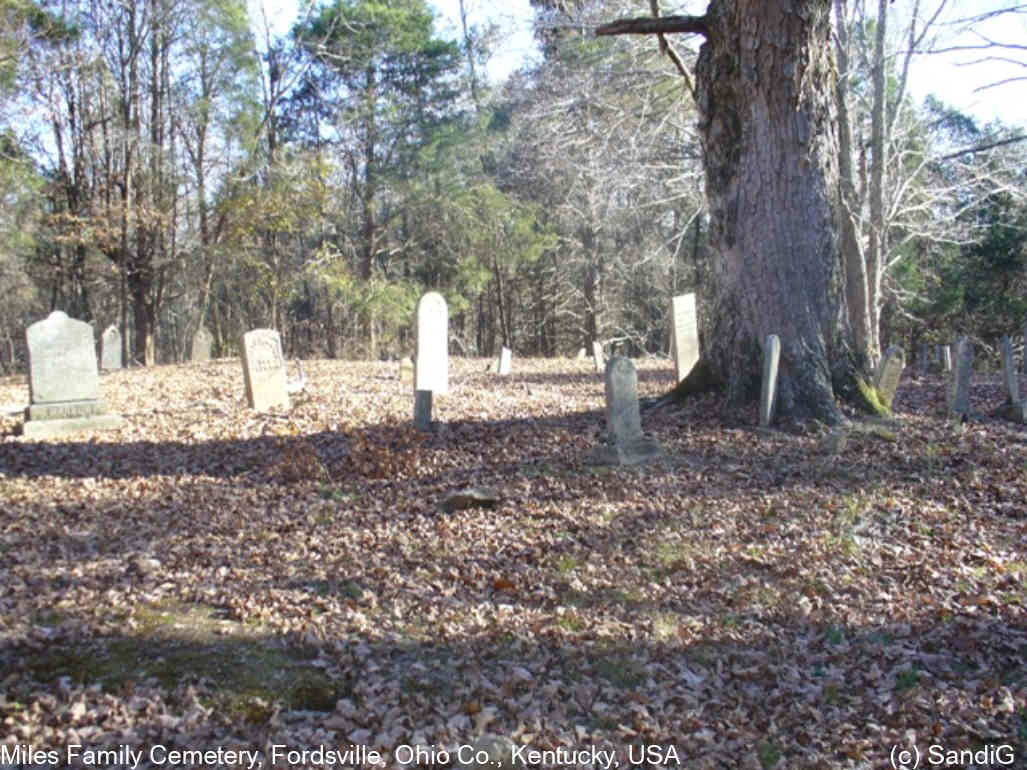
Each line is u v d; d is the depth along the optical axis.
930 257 35.00
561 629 5.35
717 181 11.92
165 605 5.70
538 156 27.33
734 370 11.95
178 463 10.05
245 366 13.05
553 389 16.88
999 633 5.24
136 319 29.30
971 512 7.81
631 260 35.66
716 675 4.84
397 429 11.11
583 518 7.67
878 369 13.33
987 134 27.59
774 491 8.47
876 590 6.02
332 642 5.07
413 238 38.41
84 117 29.05
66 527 7.59
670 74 18.48
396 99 35.25
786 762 3.96
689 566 6.51
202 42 28.58
